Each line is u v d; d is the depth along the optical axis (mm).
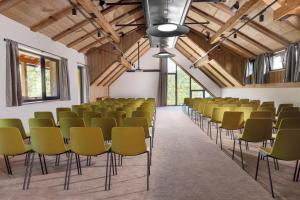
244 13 5852
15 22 5941
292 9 4473
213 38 9469
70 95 9609
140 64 17438
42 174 3811
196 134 7062
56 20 6715
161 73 17328
